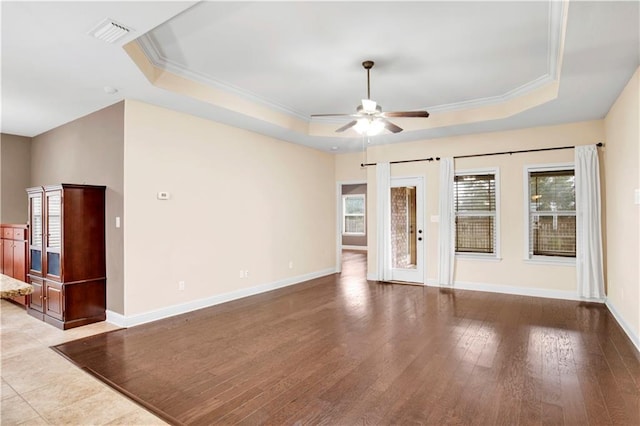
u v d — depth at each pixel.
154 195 4.41
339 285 6.48
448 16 2.97
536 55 3.70
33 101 4.25
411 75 4.23
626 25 2.62
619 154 4.14
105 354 3.34
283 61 3.85
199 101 4.30
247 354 3.32
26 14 2.43
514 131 5.70
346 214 12.84
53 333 3.93
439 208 6.26
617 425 2.18
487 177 5.96
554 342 3.57
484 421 2.24
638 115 3.34
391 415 2.31
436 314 4.59
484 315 4.54
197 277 4.89
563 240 5.46
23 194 6.07
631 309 3.66
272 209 6.17
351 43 3.45
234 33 3.25
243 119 5.08
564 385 2.68
